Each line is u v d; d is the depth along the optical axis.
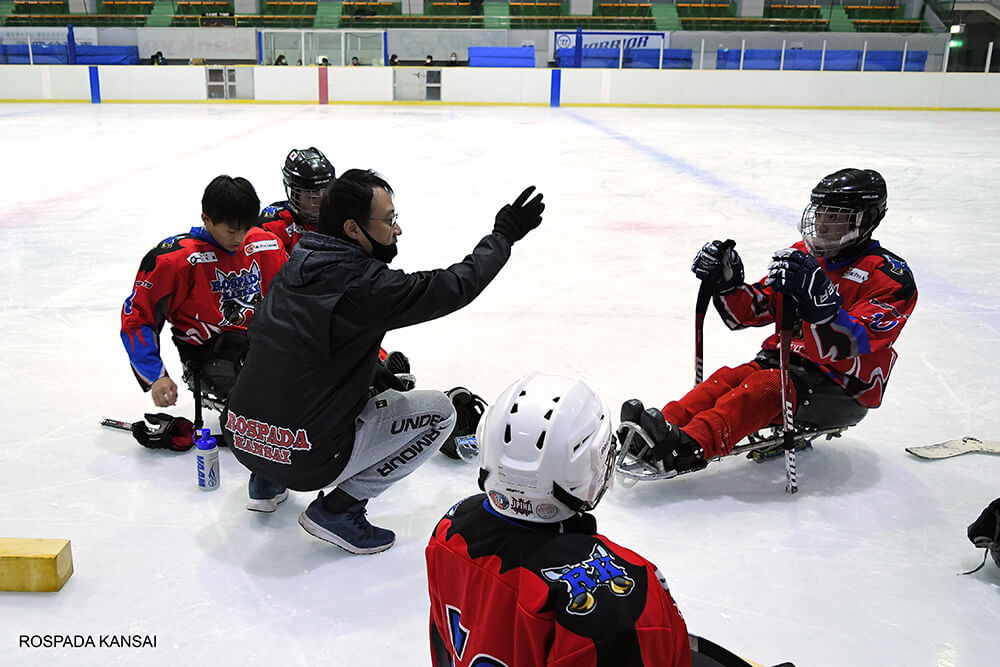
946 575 2.46
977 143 14.50
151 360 2.93
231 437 2.43
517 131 15.58
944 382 4.01
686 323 4.86
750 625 2.22
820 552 2.58
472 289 2.22
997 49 26.08
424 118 17.98
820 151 13.25
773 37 24.02
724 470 3.12
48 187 9.36
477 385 3.90
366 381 2.31
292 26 25.88
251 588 2.36
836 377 2.94
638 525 2.72
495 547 1.28
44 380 3.89
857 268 2.90
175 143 13.29
